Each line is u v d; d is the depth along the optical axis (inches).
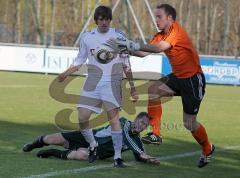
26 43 2837.1
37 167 730.8
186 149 925.8
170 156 858.1
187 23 3297.2
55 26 3240.7
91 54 759.1
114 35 756.0
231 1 3083.2
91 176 695.7
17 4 3161.9
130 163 782.5
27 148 824.9
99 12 748.0
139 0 3253.0
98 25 751.7
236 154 904.9
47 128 1082.7
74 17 3294.8
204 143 783.7
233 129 1197.7
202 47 3223.4
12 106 1408.7
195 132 781.9
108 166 756.0
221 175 743.7
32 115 1262.3
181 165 795.4
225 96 1919.3
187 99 783.1
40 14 3157.0
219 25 3201.3
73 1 3309.5
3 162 753.0
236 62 2361.0
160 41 765.3
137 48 740.0
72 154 781.9
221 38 3169.3
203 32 3248.0
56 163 760.3
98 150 781.9
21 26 3142.2
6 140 932.0
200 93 784.9
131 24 3142.2
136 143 785.6
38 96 1638.8
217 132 1147.3
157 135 836.6
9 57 2482.8
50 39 3184.1
